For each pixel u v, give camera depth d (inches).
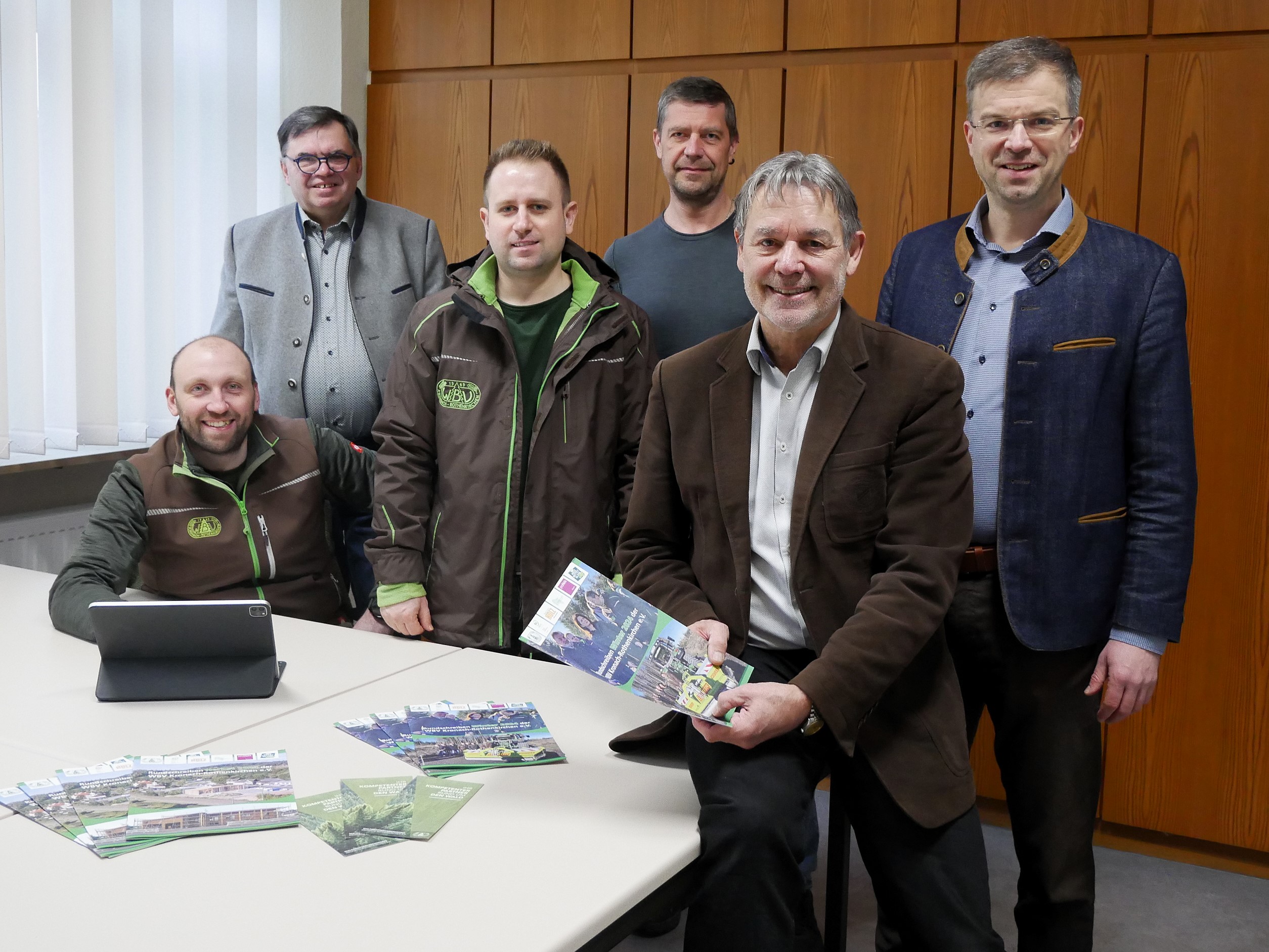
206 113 141.9
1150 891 117.0
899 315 84.7
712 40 134.9
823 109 130.3
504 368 90.9
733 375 64.0
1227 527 118.0
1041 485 75.7
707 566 64.4
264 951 41.2
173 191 135.7
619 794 57.1
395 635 90.6
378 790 55.5
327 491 100.6
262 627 68.5
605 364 92.6
